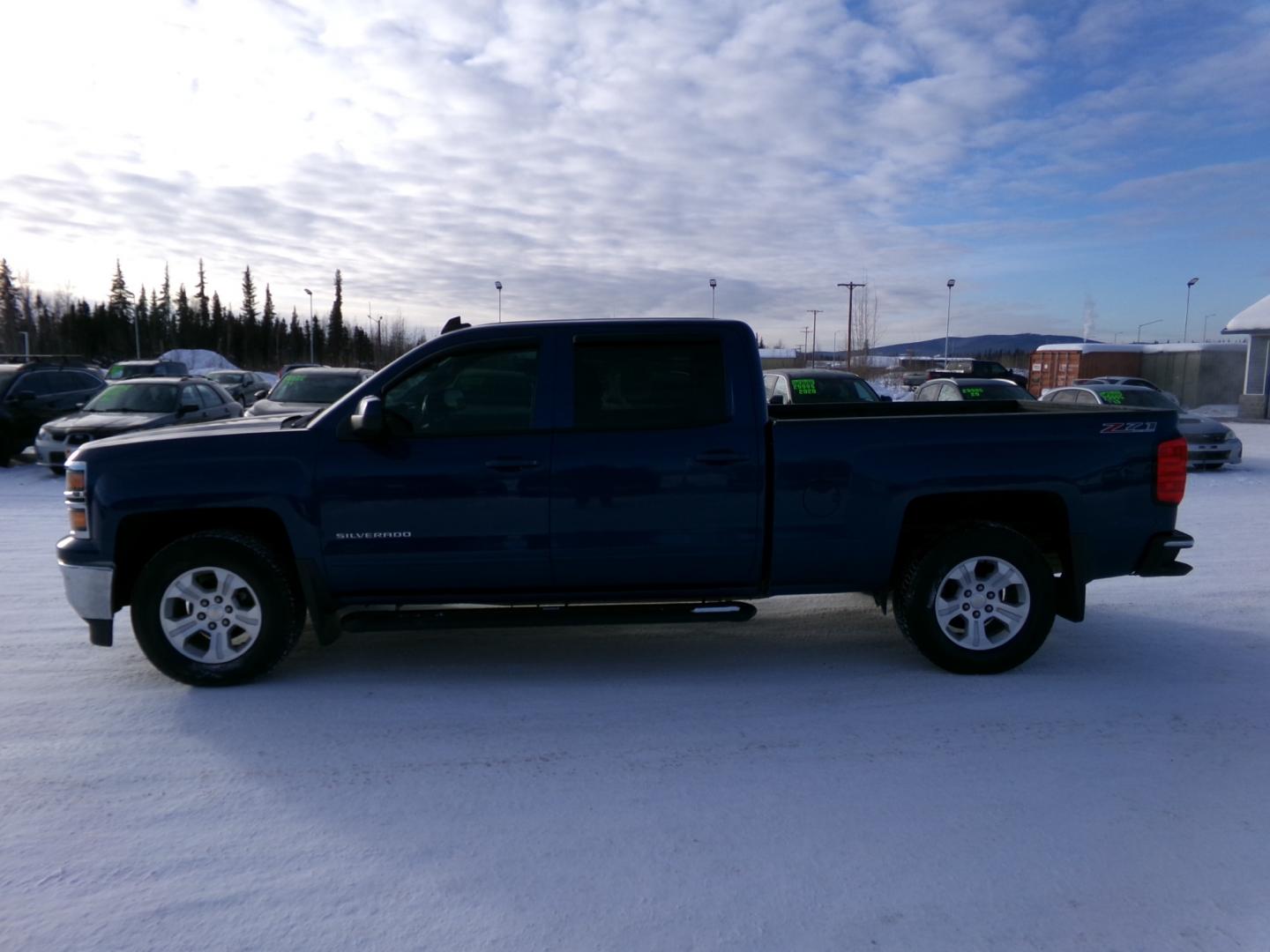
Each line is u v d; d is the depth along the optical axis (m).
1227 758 4.17
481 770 4.07
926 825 3.58
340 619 5.42
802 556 5.18
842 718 4.64
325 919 2.98
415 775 4.03
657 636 6.09
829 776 4.00
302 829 3.55
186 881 3.20
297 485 4.99
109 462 5.02
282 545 5.23
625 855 3.37
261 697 4.95
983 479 5.15
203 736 4.44
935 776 4.00
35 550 9.11
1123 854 3.37
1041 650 5.76
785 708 4.79
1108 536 5.28
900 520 5.17
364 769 4.09
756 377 5.18
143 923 2.96
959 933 2.91
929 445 5.16
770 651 5.75
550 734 4.46
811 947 2.85
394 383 5.13
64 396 16.56
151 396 14.97
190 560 4.95
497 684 5.16
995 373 33.16
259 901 3.08
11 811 3.70
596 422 5.11
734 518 5.11
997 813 3.67
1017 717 4.65
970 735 4.43
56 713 4.73
